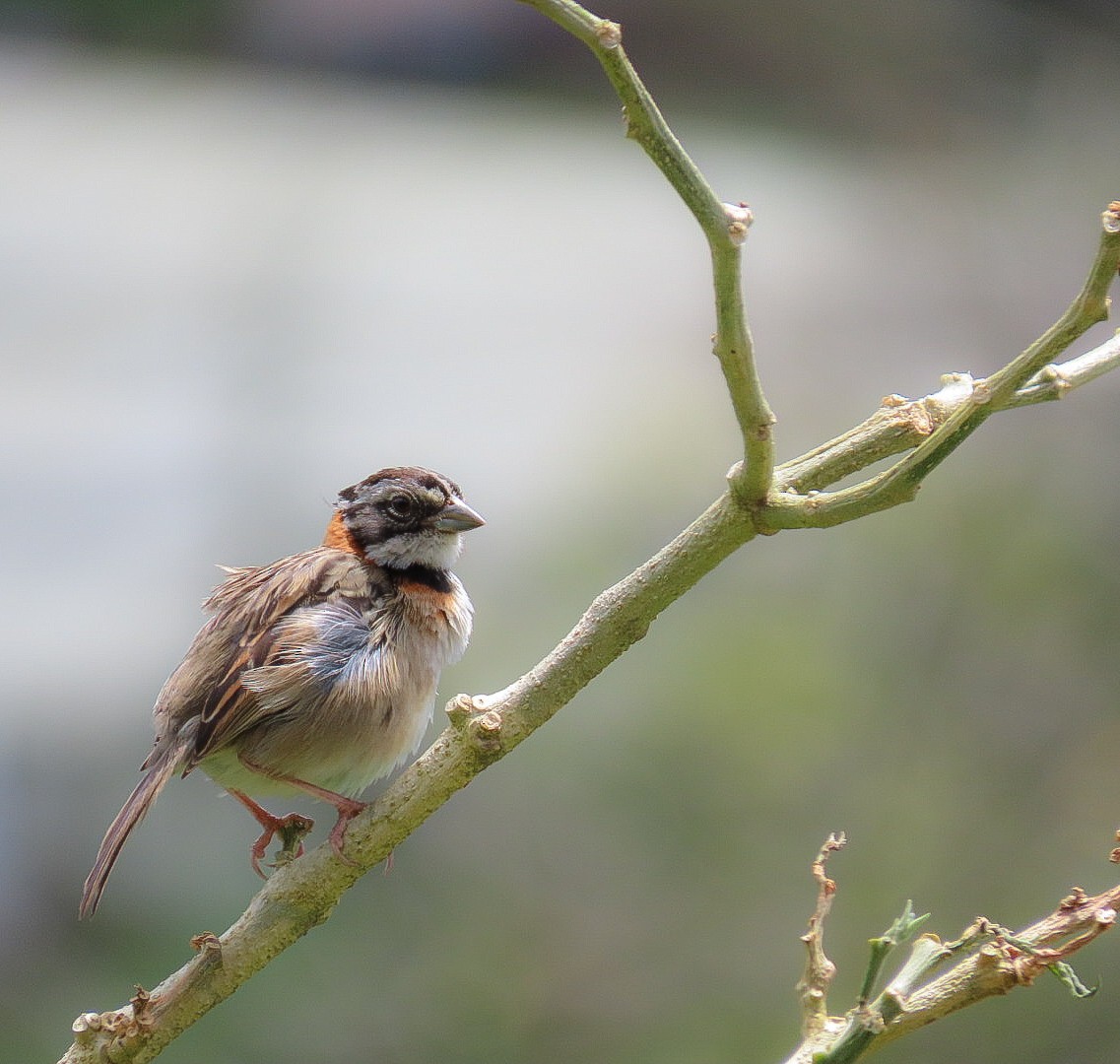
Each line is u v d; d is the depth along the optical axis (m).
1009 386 3.74
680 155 3.64
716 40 20.77
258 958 4.39
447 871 12.12
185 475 16.83
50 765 13.66
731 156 20.39
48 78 24.83
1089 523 13.02
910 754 12.17
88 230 20.62
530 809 12.30
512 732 4.28
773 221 18.72
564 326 19.05
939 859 11.72
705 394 16.03
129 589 15.45
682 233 22.06
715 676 12.57
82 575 15.57
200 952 4.41
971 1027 10.60
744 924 11.70
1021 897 11.53
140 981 12.23
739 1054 11.10
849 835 11.87
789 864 11.83
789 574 13.18
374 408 17.59
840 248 17.77
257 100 25.06
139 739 14.10
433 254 20.70
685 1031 11.22
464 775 4.33
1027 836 11.79
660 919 11.75
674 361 17.70
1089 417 13.52
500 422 17.05
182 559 15.80
